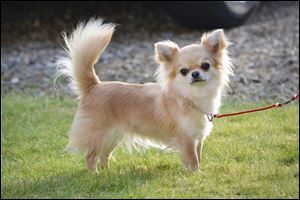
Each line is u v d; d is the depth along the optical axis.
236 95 10.82
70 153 7.75
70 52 6.70
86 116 6.58
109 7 17.69
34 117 9.95
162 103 6.38
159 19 17.03
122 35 15.91
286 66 12.36
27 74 13.01
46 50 14.80
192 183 5.85
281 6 18.33
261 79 11.64
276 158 6.77
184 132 6.28
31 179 6.58
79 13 17.39
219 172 6.23
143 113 6.46
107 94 6.56
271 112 9.21
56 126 9.32
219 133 8.20
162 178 6.12
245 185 5.67
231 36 14.98
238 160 6.86
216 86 6.29
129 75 12.41
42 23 16.84
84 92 6.69
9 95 11.61
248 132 8.12
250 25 16.12
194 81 6.05
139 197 5.55
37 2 17.31
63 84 12.20
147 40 15.35
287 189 5.56
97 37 6.61
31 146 8.37
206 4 14.98
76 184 6.10
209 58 6.22
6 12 17.06
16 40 15.81
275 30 15.55
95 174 6.44
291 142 7.48
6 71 13.30
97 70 12.84
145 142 6.72
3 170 7.26
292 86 11.13
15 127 9.41
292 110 9.25
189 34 15.63
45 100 11.11
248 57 13.16
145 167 6.73
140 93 6.54
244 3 15.68
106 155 6.82
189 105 6.23
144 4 17.73
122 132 6.58
